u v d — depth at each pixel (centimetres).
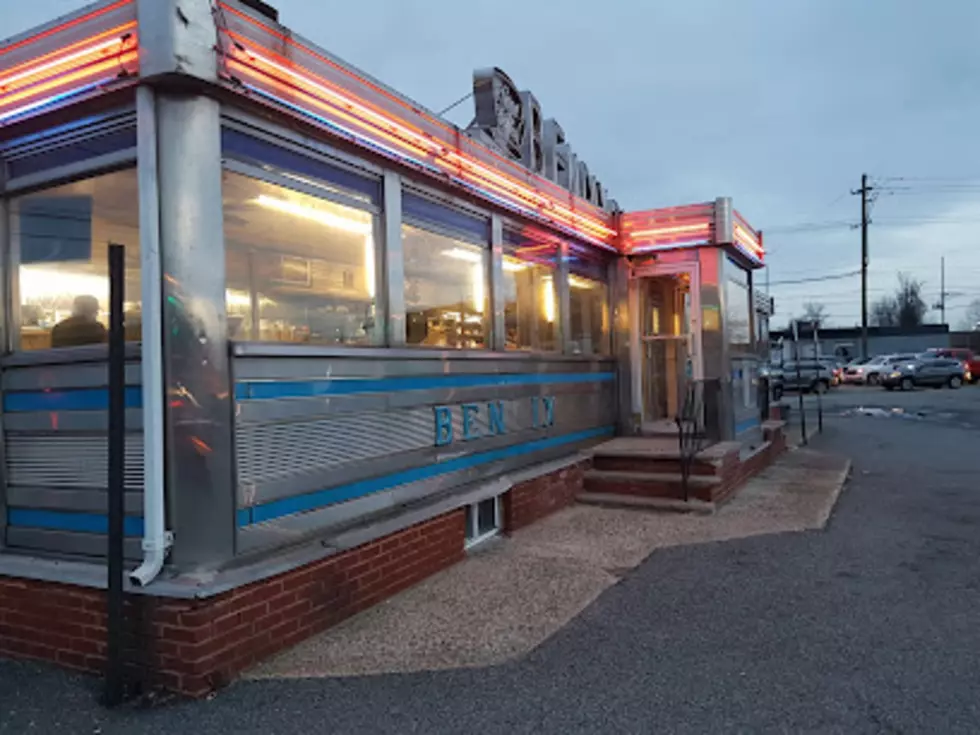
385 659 409
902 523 727
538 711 351
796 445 1408
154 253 383
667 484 790
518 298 752
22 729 344
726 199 909
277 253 458
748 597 505
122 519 366
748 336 1074
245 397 413
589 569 571
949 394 2983
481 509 655
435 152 586
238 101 415
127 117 410
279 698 367
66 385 434
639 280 981
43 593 421
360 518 496
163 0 376
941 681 374
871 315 8625
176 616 372
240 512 407
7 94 437
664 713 346
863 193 4188
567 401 832
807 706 350
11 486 456
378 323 538
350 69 495
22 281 464
